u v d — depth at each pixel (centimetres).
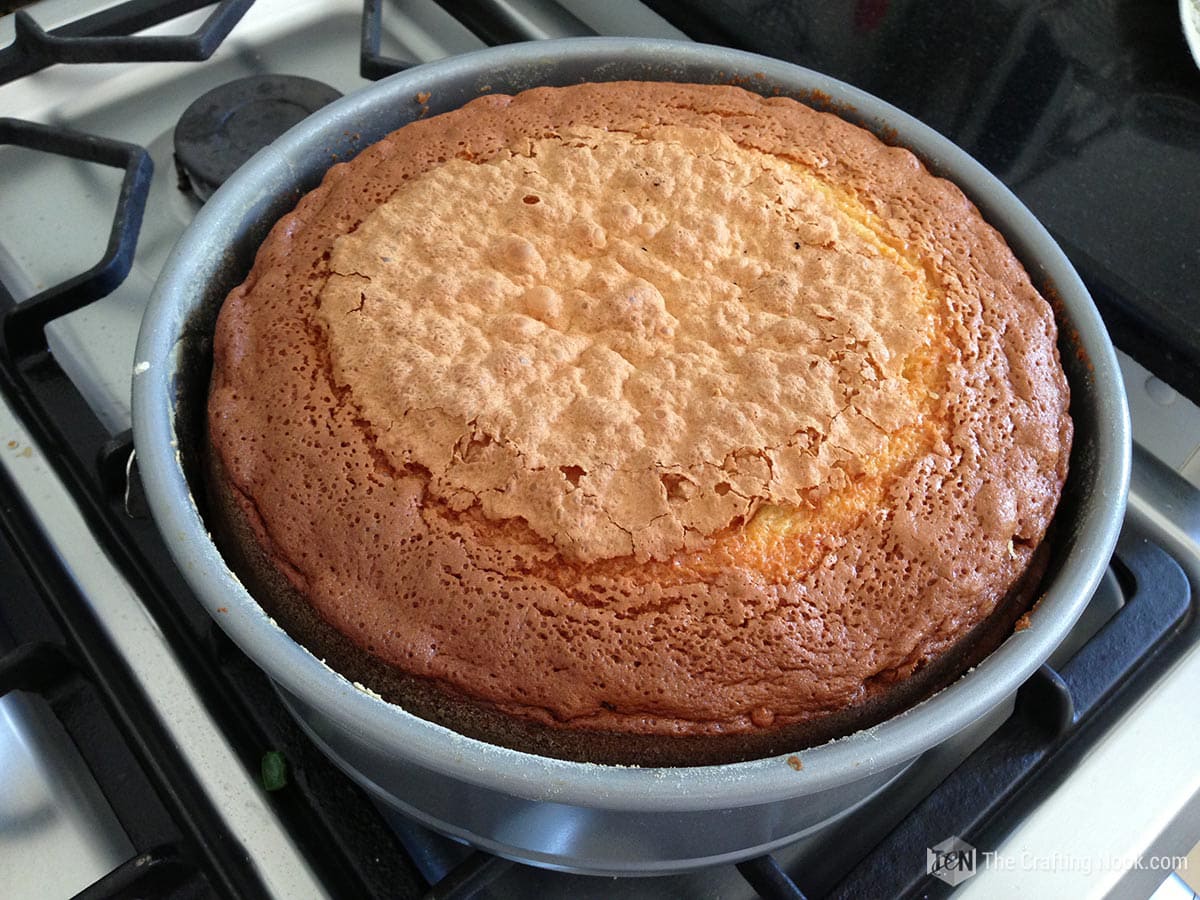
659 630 24
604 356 26
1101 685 28
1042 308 29
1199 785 27
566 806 21
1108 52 46
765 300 27
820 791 21
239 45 44
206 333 29
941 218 30
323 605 24
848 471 25
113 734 27
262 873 25
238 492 26
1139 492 33
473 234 28
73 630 28
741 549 24
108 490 30
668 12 45
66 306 33
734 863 26
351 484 25
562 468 24
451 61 34
